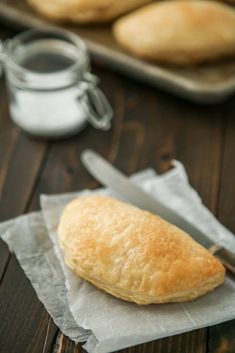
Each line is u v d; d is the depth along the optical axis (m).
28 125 0.81
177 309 0.59
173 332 0.57
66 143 0.81
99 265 0.60
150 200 0.69
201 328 0.60
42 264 0.64
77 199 0.66
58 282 0.62
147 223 0.61
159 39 0.86
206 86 0.82
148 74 0.86
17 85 0.80
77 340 0.58
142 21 0.88
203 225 0.68
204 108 0.86
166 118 0.84
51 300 0.61
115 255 0.59
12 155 0.79
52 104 0.80
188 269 0.58
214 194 0.74
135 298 0.59
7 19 0.95
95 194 0.71
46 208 0.70
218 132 0.82
